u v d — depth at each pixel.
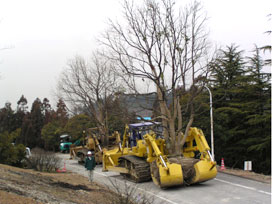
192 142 14.82
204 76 16.03
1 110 73.88
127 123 17.33
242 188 11.59
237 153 23.09
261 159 21.80
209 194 10.74
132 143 17.09
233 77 23.89
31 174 13.33
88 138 26.66
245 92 22.45
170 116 14.82
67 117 58.03
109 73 46.31
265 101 21.36
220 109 22.06
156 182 12.48
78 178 15.94
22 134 65.56
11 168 14.20
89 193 10.66
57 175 16.08
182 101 21.52
